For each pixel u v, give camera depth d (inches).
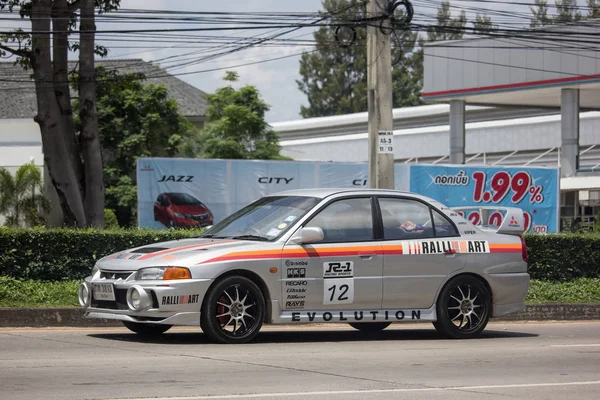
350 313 551.8
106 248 781.3
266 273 523.2
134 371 417.4
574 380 431.5
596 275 959.6
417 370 448.1
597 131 2342.5
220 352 488.4
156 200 1300.4
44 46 1113.4
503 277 601.0
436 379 421.1
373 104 879.7
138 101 2057.1
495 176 1478.8
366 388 388.5
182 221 1301.7
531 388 404.5
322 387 387.5
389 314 563.8
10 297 698.2
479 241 596.1
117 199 2001.7
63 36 1146.7
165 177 1302.9
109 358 458.9
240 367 437.4
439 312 580.4
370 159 884.6
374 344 553.0
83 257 775.7
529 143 2450.8
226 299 516.1
